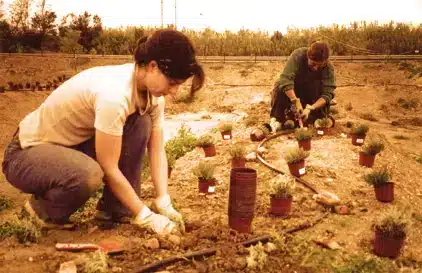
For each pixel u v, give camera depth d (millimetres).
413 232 4109
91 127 3406
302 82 7664
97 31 45031
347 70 33500
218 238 3461
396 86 28344
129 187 3410
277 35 46094
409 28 44812
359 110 25328
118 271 2988
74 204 3449
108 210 3787
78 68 35531
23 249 3287
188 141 8422
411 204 4965
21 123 3518
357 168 5980
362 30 46219
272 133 7711
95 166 3301
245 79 33469
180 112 25281
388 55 37312
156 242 3273
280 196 4184
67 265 2963
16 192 5535
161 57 3029
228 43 44906
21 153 3422
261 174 5703
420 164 7719
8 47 40906
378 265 3334
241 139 7945
